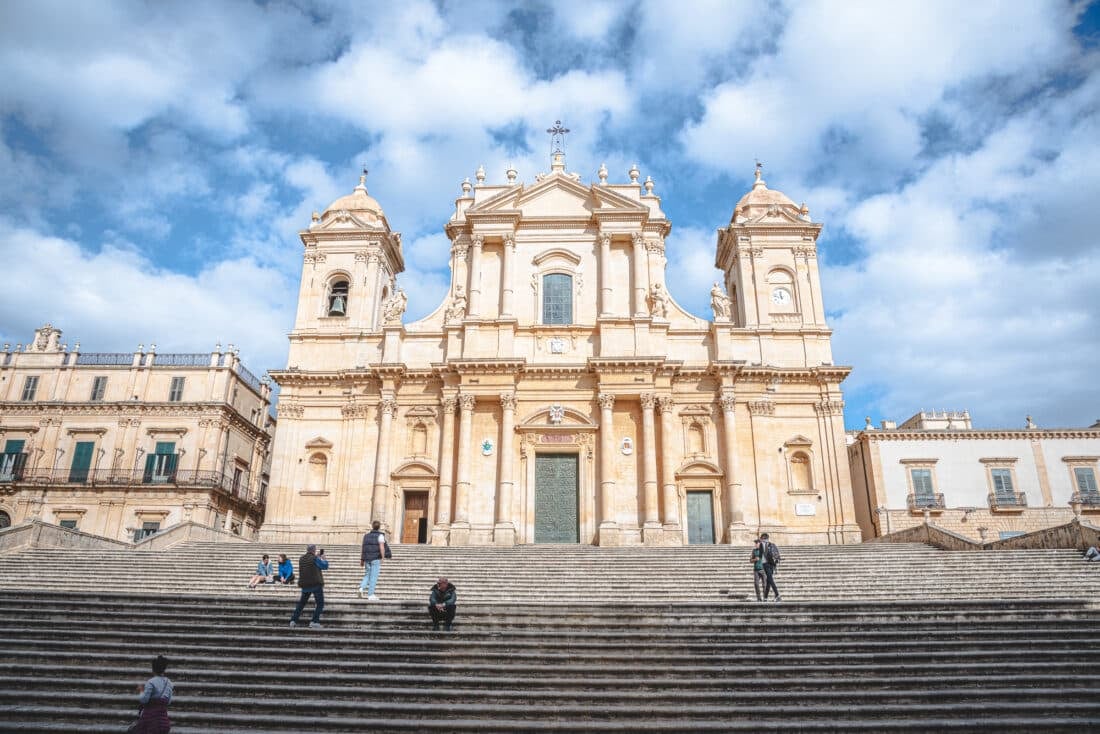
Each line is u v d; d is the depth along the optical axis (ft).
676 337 128.06
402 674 43.55
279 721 37.50
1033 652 45.44
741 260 134.72
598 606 53.78
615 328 124.67
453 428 122.21
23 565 78.69
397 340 127.65
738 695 40.22
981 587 69.15
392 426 124.06
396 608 54.65
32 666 43.11
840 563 83.92
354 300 133.90
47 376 157.58
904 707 38.96
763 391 124.57
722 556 89.86
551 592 70.23
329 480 123.24
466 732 37.06
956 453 147.84
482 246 132.46
